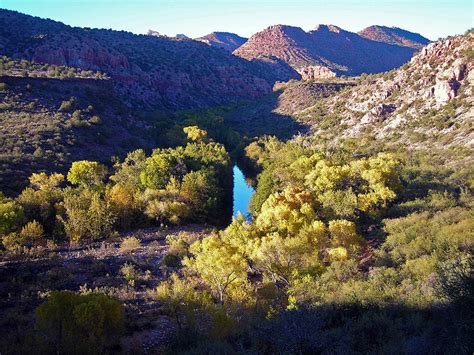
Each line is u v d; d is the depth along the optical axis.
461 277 13.21
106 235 48.91
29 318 26.42
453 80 81.94
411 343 13.66
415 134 77.81
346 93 119.38
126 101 145.75
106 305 22.77
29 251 40.91
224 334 21.55
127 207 53.50
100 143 79.75
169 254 39.75
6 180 55.69
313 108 124.88
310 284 25.84
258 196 59.69
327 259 33.25
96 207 47.94
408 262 25.39
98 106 95.50
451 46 92.12
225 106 184.62
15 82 88.75
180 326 23.23
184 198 57.84
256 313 25.19
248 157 95.94
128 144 86.44
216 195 62.50
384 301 19.48
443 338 12.98
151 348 22.95
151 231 52.84
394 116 89.56
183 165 68.62
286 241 31.50
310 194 46.12
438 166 59.25
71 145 73.00
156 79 181.50
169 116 138.00
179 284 29.48
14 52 139.38
